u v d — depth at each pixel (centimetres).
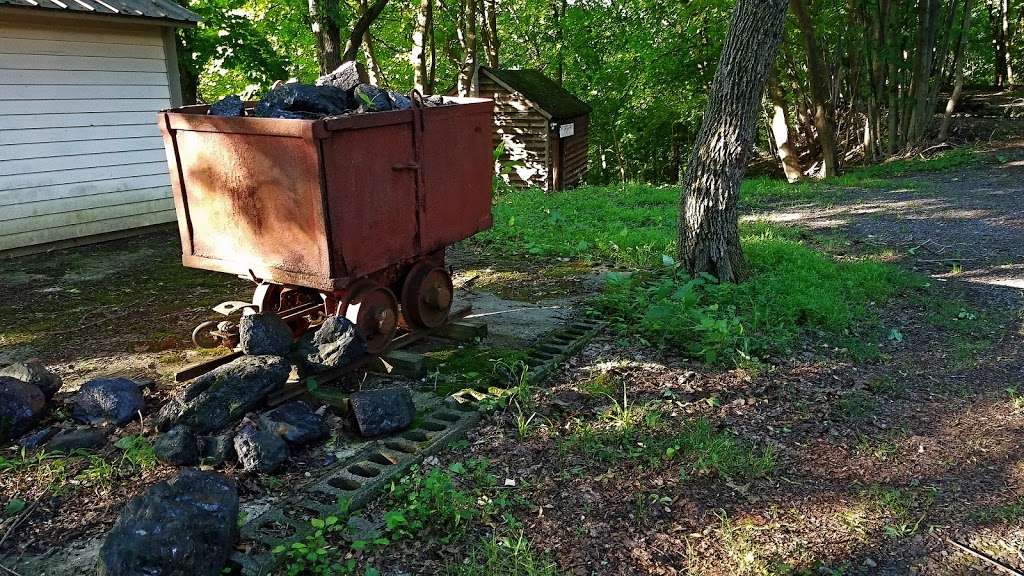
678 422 411
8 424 385
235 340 496
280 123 395
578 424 404
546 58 2641
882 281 696
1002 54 2645
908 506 340
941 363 517
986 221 1024
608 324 568
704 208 649
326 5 1269
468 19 1880
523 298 645
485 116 537
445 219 508
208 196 446
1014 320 606
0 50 805
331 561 292
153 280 731
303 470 358
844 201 1261
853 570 295
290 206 415
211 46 1407
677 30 2020
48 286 712
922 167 1631
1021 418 428
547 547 304
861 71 1928
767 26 598
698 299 569
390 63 2441
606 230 946
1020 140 1786
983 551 308
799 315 595
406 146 456
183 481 296
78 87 890
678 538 312
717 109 629
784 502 340
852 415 432
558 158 1903
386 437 391
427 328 526
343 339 422
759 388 460
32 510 326
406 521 314
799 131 2192
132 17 896
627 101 2392
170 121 439
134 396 415
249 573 279
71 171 895
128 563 256
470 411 416
